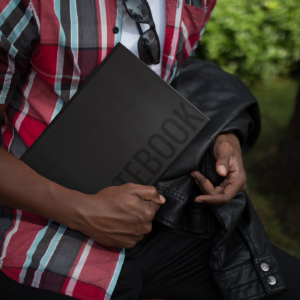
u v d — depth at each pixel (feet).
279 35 12.96
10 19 2.25
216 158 2.93
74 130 2.54
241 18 12.20
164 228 3.15
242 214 3.26
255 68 14.34
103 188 2.55
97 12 2.51
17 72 2.50
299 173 7.59
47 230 2.62
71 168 2.54
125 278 2.79
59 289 2.49
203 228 3.19
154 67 3.02
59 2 2.36
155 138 2.60
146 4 2.61
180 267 3.05
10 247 2.57
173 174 2.84
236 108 2.98
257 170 8.92
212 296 3.06
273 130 11.29
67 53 2.44
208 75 3.43
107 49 2.60
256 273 2.91
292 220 6.64
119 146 2.57
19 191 2.25
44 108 2.65
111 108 2.57
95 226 2.35
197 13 3.09
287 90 15.93
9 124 2.87
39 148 2.51
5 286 2.59
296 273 3.05
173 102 2.60
